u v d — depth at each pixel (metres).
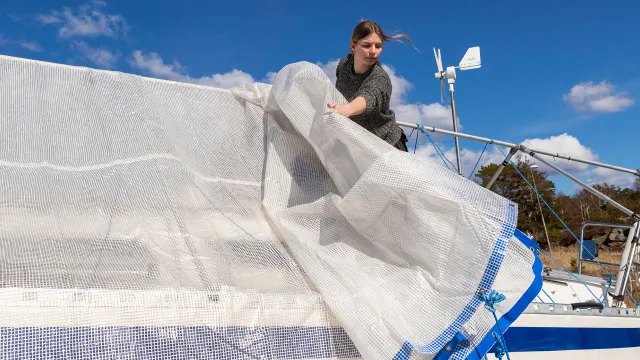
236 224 2.50
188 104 2.75
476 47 5.30
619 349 3.62
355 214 2.37
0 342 1.57
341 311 2.02
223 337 1.86
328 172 2.62
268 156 2.74
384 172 2.27
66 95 2.45
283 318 2.00
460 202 2.16
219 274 2.13
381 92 2.66
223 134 2.77
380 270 2.30
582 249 5.19
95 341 1.68
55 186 2.21
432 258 2.18
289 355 1.96
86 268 1.95
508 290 2.15
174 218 2.32
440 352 2.00
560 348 3.32
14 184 2.16
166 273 2.04
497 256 2.08
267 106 2.85
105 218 2.20
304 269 2.24
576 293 4.64
